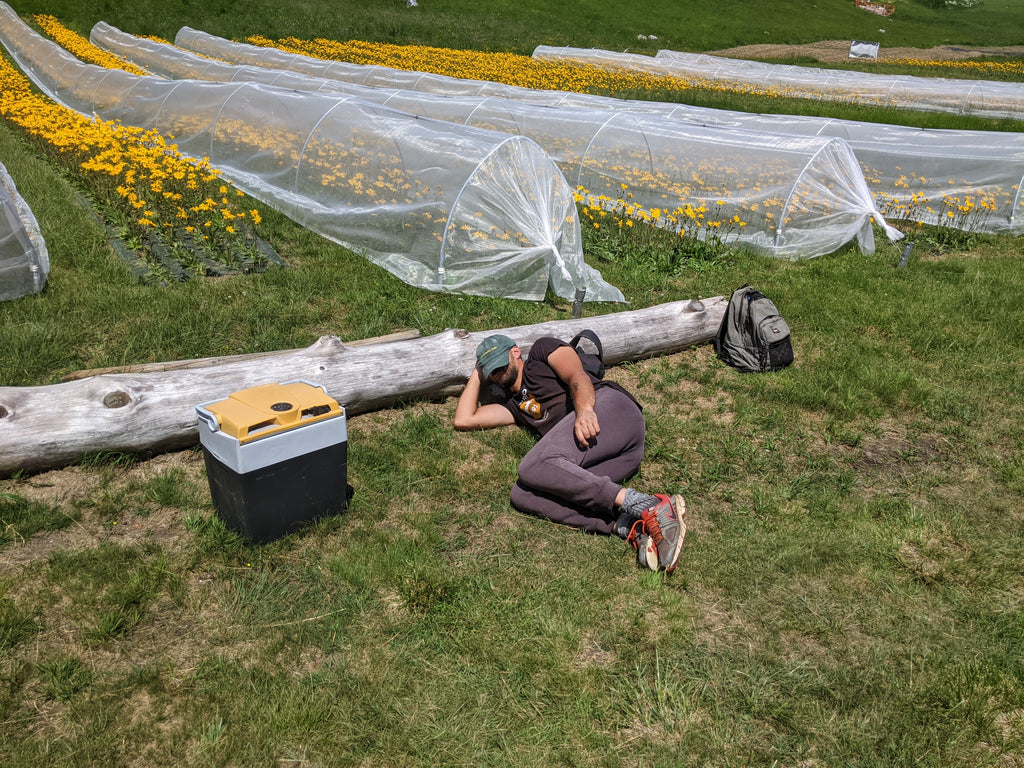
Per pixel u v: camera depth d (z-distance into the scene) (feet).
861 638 9.95
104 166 25.94
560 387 13.01
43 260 18.97
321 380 13.67
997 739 8.54
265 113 31.83
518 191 22.15
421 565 10.64
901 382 17.37
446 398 15.51
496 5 114.32
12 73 52.49
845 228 28.71
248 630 9.44
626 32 113.80
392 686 8.71
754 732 8.55
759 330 17.74
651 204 32.17
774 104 66.85
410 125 26.45
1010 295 24.09
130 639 9.25
